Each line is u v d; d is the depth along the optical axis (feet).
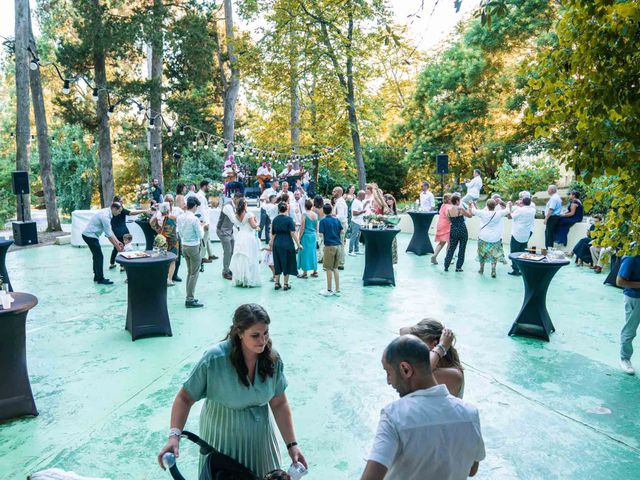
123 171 113.39
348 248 41.37
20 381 13.85
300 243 30.89
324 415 14.01
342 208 34.22
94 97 32.04
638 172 9.36
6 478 11.12
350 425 13.47
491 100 79.15
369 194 38.22
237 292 27.91
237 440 7.91
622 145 9.18
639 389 15.56
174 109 81.25
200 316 23.48
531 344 19.60
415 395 6.28
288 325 22.00
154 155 74.64
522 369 17.15
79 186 91.71
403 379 6.41
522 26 66.18
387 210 36.50
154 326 20.45
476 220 46.50
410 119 88.48
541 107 10.09
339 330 21.31
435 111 82.48
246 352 7.74
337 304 25.35
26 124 52.39
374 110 61.98
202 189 36.78
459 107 79.56
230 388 7.66
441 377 8.22
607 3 8.64
